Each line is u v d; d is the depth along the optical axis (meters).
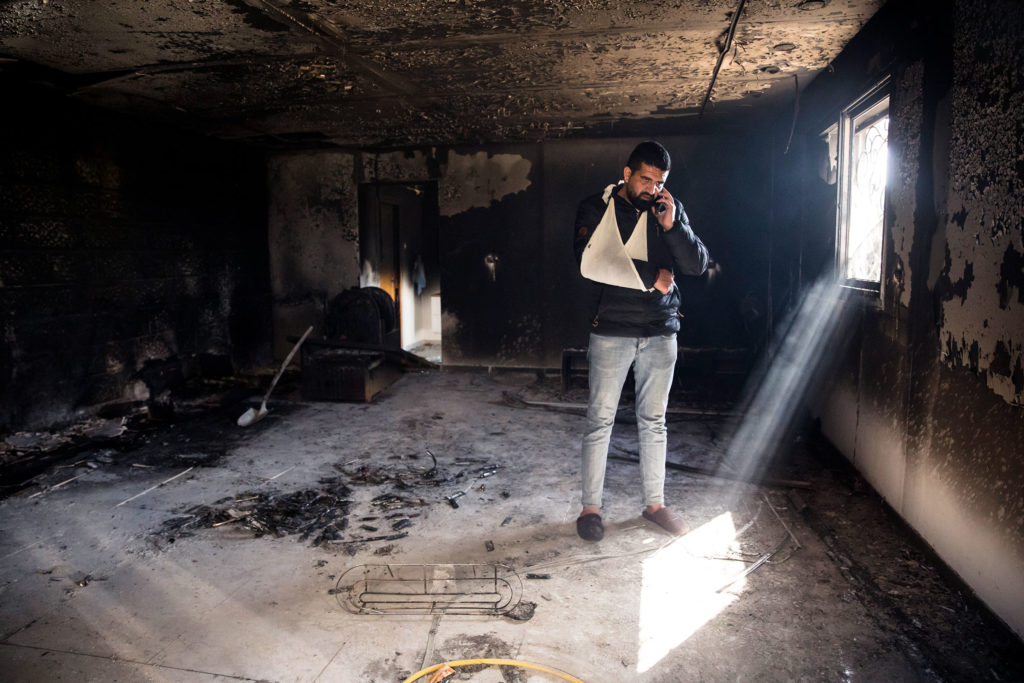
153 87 4.01
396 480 3.44
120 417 4.69
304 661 1.93
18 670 1.88
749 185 5.66
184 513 3.03
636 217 2.43
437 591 2.31
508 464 3.70
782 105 4.67
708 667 1.88
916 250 2.59
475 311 6.35
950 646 1.94
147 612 2.20
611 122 5.16
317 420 4.66
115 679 1.85
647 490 2.82
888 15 2.76
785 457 3.77
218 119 5.00
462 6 2.65
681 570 2.45
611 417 2.70
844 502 3.07
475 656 1.94
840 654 1.92
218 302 6.06
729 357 5.41
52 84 3.96
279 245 6.79
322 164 6.56
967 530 2.14
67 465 3.67
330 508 3.08
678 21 2.86
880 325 3.05
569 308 6.16
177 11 2.69
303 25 2.88
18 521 2.94
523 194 6.13
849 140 3.62
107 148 4.75
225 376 6.03
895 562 2.47
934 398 2.41
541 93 4.23
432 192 8.67
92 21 2.81
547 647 1.98
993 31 1.94
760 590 2.29
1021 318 1.80
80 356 4.58
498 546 2.67
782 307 5.07
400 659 1.93
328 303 6.77
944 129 2.31
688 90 4.19
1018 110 1.79
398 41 3.10
